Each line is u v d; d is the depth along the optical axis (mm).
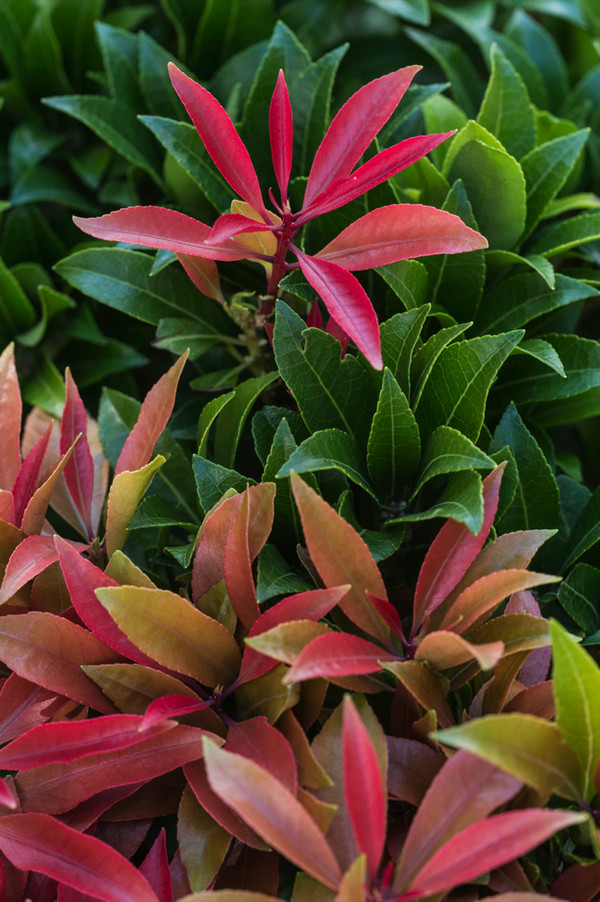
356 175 746
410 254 748
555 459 846
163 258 806
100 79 958
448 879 654
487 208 832
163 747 709
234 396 797
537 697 716
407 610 783
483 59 1016
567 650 671
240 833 695
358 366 773
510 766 665
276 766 692
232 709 738
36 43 955
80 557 716
